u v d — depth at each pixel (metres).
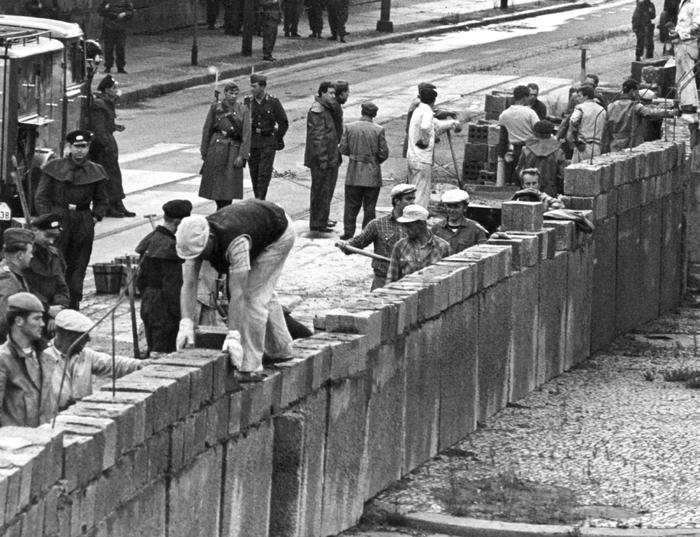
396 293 24.02
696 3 46.94
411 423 24.33
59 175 30.69
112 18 71.19
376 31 91.62
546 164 40.16
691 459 25.58
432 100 40.22
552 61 80.94
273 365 20.14
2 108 37.38
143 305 24.53
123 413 16.17
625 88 44.03
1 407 18.52
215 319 21.53
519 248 29.38
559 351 32.50
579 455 25.70
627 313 38.00
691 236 43.91
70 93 41.81
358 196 41.06
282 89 71.12
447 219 29.88
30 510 14.20
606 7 112.06
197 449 17.98
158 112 64.69
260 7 85.44
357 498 22.33
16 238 23.95
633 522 22.06
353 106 65.94
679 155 41.56
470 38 92.81
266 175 43.19
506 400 29.09
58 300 26.03
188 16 88.31
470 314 26.80
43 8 70.19
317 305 33.53
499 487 23.55
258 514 19.81
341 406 21.56
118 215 43.53
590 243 34.31
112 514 16.09
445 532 21.92
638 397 30.30
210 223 18.44
